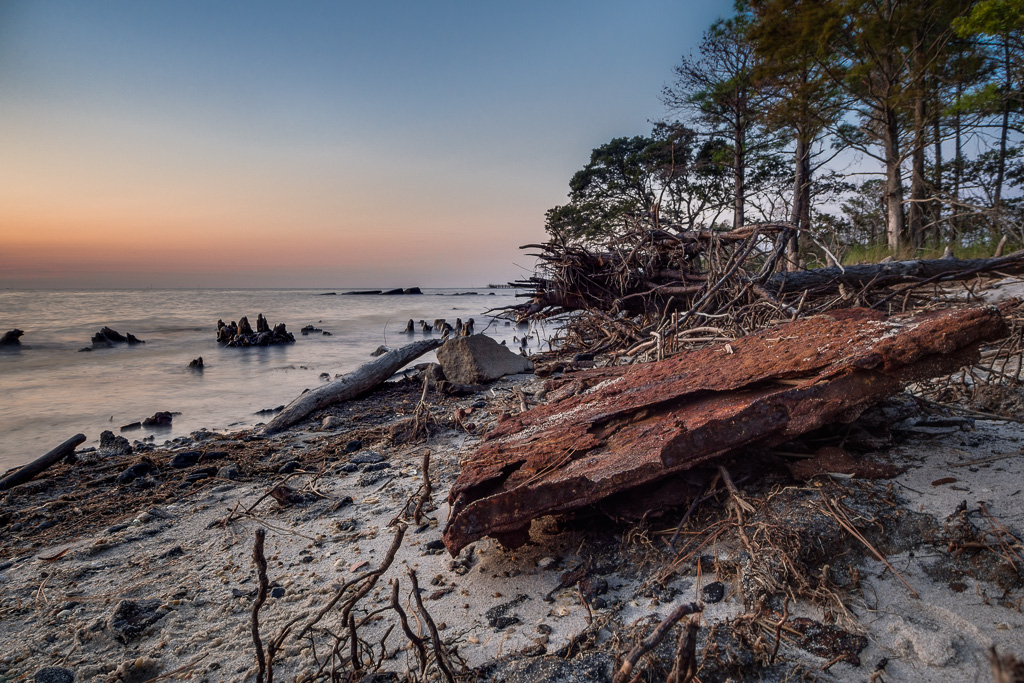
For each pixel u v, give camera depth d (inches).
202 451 214.1
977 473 104.2
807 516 91.7
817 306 250.8
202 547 129.0
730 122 922.1
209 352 618.5
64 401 356.5
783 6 657.0
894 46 638.5
